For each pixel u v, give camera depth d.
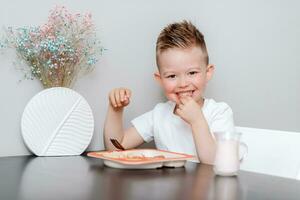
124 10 1.45
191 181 0.86
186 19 1.59
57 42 1.27
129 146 1.42
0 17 1.23
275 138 1.29
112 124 1.36
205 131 1.20
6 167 1.04
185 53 1.31
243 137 1.36
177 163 1.04
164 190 0.76
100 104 1.42
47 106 1.27
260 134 1.33
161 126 1.43
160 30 1.53
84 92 1.38
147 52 1.51
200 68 1.35
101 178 0.88
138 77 1.49
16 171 0.98
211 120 1.39
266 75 1.79
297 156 1.22
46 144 1.27
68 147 1.30
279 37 1.82
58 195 0.72
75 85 1.36
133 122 1.45
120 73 1.45
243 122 1.74
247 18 1.73
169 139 1.42
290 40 1.85
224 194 0.74
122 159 0.98
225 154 0.93
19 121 1.27
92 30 1.38
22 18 1.26
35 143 1.25
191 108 1.20
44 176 0.91
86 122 1.33
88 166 1.05
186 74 1.33
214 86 1.65
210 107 1.40
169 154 1.10
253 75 1.76
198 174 0.94
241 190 0.78
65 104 1.29
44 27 1.29
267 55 1.79
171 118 1.43
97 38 1.40
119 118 1.38
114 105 1.33
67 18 1.34
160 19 1.53
